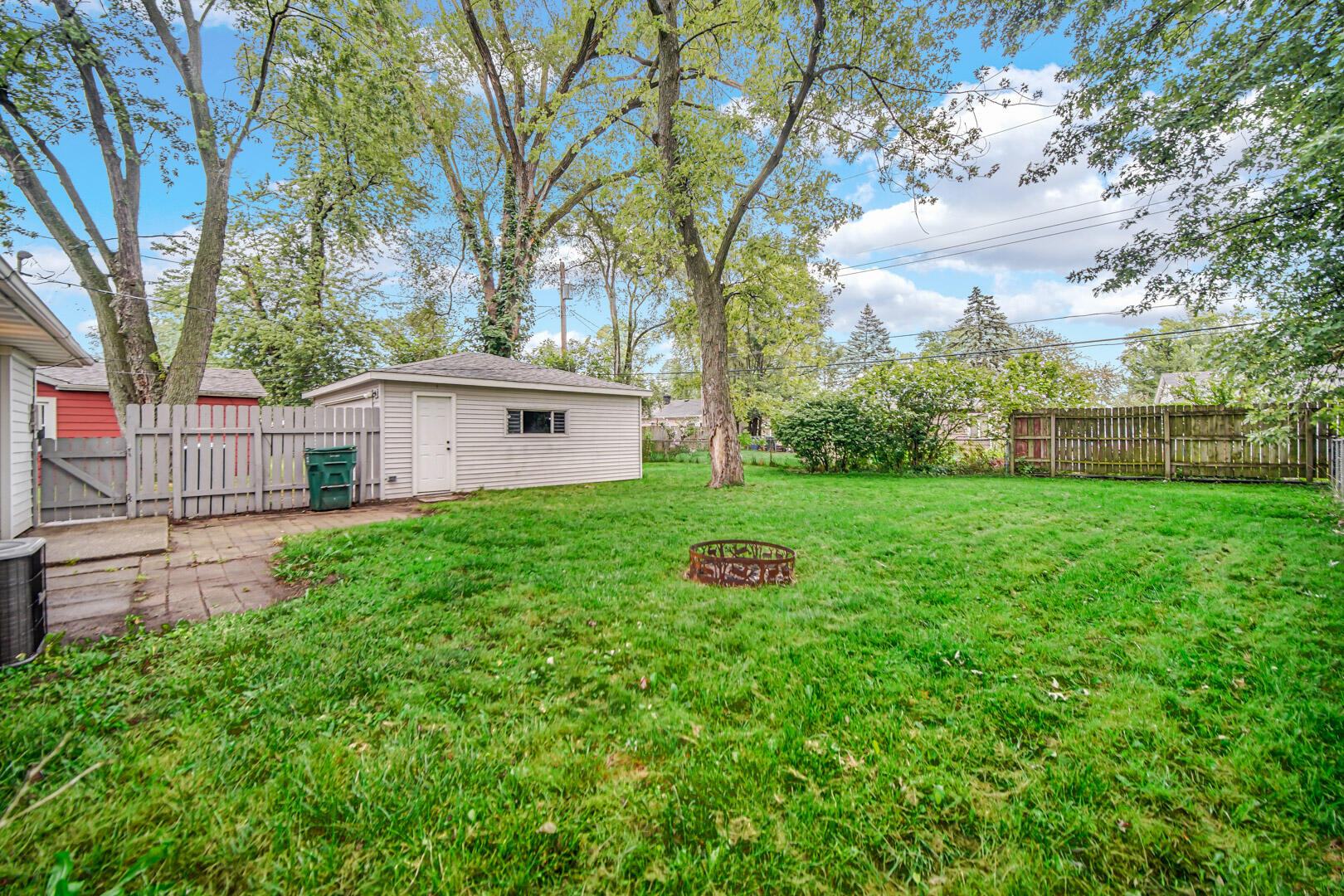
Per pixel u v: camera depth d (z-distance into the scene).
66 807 1.68
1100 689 2.60
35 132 9.29
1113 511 7.13
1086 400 13.90
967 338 38.75
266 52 10.99
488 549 5.39
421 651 2.95
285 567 4.64
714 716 2.34
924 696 2.51
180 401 10.64
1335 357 4.60
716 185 10.39
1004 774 1.96
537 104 20.42
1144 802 1.83
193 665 2.76
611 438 13.52
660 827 1.70
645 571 4.64
